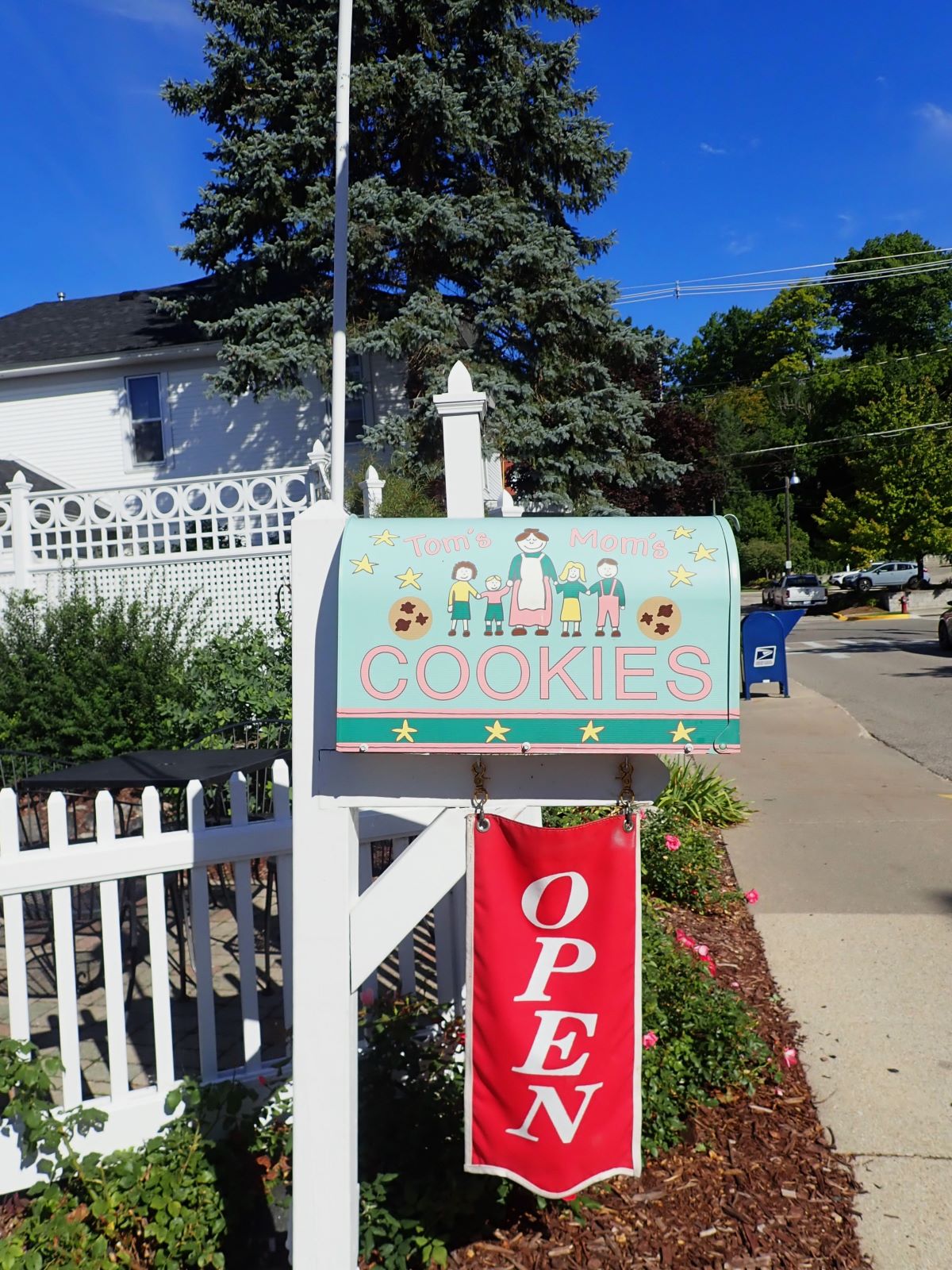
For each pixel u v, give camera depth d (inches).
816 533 2295.8
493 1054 91.0
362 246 596.1
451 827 91.5
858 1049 152.9
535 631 83.7
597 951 89.6
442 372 611.2
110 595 398.6
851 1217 114.0
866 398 2102.6
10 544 476.4
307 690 90.1
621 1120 91.4
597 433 674.2
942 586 1494.8
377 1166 113.3
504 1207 112.3
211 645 344.8
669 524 86.4
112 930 125.3
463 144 623.2
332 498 236.1
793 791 336.2
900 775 357.4
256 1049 133.0
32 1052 120.3
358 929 91.0
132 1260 106.7
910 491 1378.0
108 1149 123.0
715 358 2755.9
